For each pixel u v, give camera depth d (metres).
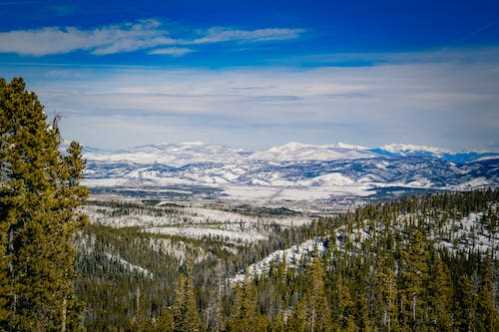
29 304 43.09
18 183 42.19
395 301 144.38
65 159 47.00
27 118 43.47
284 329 140.50
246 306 148.12
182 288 151.25
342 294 150.50
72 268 46.28
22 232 42.19
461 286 153.88
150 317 189.25
